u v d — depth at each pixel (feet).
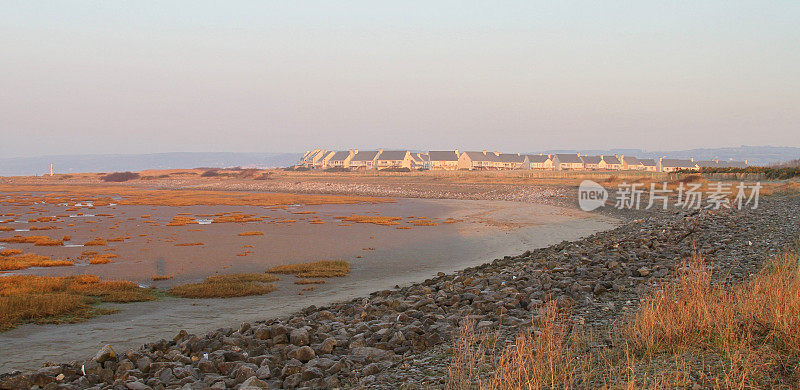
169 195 303.68
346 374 30.42
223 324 51.52
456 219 173.37
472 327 37.42
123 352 41.32
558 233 135.54
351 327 42.75
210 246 114.42
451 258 99.14
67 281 73.72
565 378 25.52
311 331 41.09
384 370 30.73
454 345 33.22
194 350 37.76
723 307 31.60
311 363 32.37
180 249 109.91
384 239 126.52
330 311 52.85
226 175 484.33
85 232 138.82
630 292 47.60
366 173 453.17
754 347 26.53
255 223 161.79
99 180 490.49
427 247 113.60
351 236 132.16
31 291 66.33
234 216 178.40
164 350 38.24
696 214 135.03
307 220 171.01
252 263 93.91
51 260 94.07
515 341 33.83
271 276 79.56
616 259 67.51
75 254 103.30
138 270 86.74
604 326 35.81
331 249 110.73
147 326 50.93
